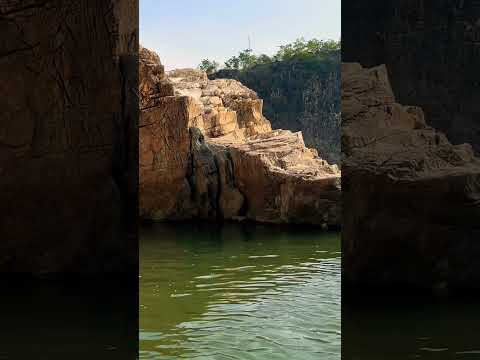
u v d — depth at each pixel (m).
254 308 7.79
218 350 5.96
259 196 19.89
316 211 18.23
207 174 20.62
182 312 7.58
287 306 7.89
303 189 18.33
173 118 20.20
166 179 20.36
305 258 12.06
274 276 10.05
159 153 20.28
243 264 11.34
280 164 20.12
